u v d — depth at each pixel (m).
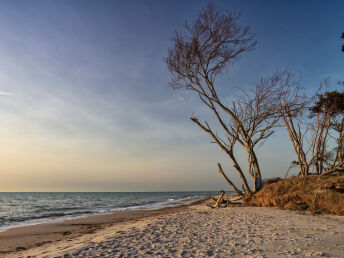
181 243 5.46
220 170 16.53
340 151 17.53
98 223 13.20
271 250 4.63
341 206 10.05
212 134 15.96
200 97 16.58
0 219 16.47
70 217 17.12
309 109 17.20
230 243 5.29
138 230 7.38
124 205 32.94
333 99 15.51
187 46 16.03
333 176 12.52
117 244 5.51
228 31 15.49
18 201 50.38
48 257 4.67
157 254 4.57
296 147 16.39
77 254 4.70
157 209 22.69
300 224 7.71
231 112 16.02
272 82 16.47
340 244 5.07
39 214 20.20
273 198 13.09
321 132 15.98
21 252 6.58
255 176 15.78
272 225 7.55
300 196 11.93
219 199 17.05
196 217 10.17
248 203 14.95
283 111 16.05
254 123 16.25
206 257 4.26
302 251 4.51
